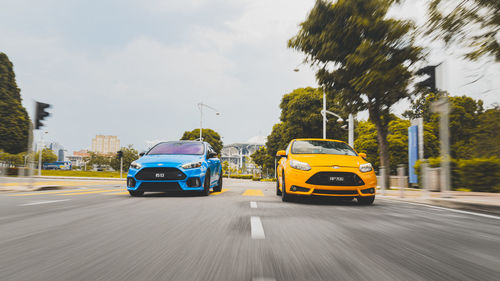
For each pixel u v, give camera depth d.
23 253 2.74
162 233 3.57
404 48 12.08
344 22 13.19
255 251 2.85
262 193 10.24
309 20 13.90
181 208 5.68
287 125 38.34
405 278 2.21
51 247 2.95
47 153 103.75
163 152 9.08
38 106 11.02
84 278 2.15
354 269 2.39
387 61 12.09
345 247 3.05
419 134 16.73
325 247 3.03
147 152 9.16
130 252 2.79
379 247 3.08
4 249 2.87
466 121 29.73
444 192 8.78
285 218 4.71
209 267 2.40
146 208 5.65
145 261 2.54
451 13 7.01
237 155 177.88
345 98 14.39
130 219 4.48
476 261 2.68
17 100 39.88
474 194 9.85
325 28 13.48
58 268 2.35
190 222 4.27
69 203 6.36
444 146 8.83
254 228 3.85
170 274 2.24
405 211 6.12
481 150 14.30
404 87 12.39
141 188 7.87
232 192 10.52
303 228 3.96
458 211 6.38
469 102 30.11
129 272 2.28
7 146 38.44
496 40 6.77
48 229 3.76
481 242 3.44
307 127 37.12
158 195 8.70
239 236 3.44
